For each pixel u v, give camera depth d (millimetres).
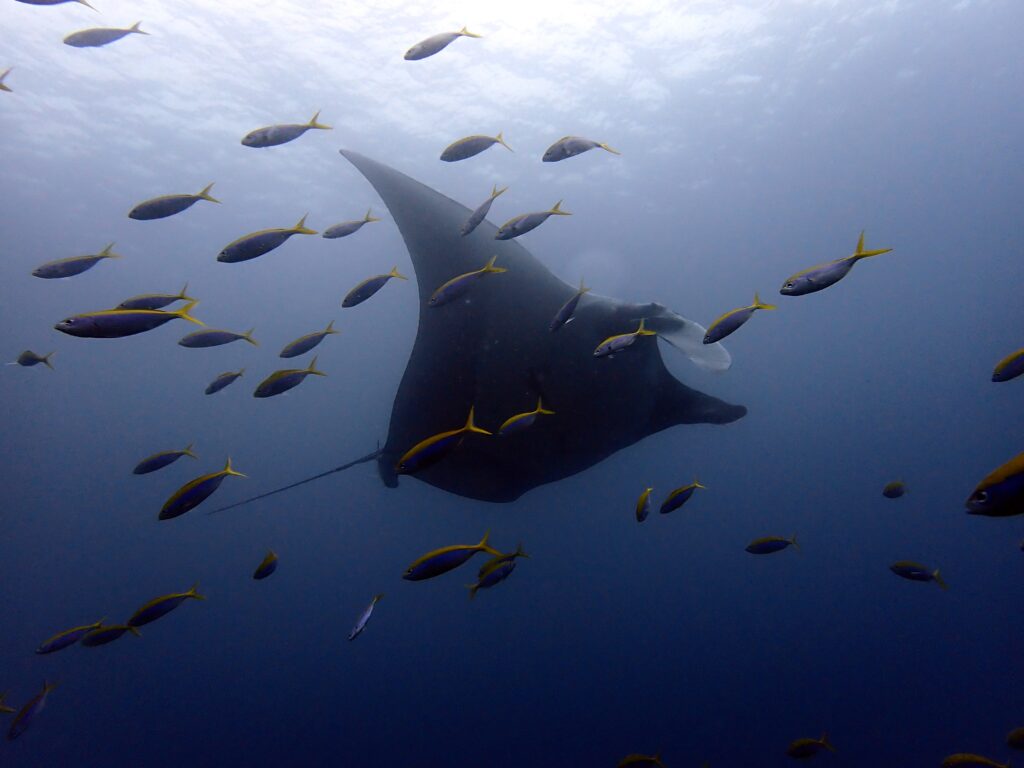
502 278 4285
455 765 15367
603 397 4254
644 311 3986
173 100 15578
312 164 18297
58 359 30156
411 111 16219
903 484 6051
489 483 4859
